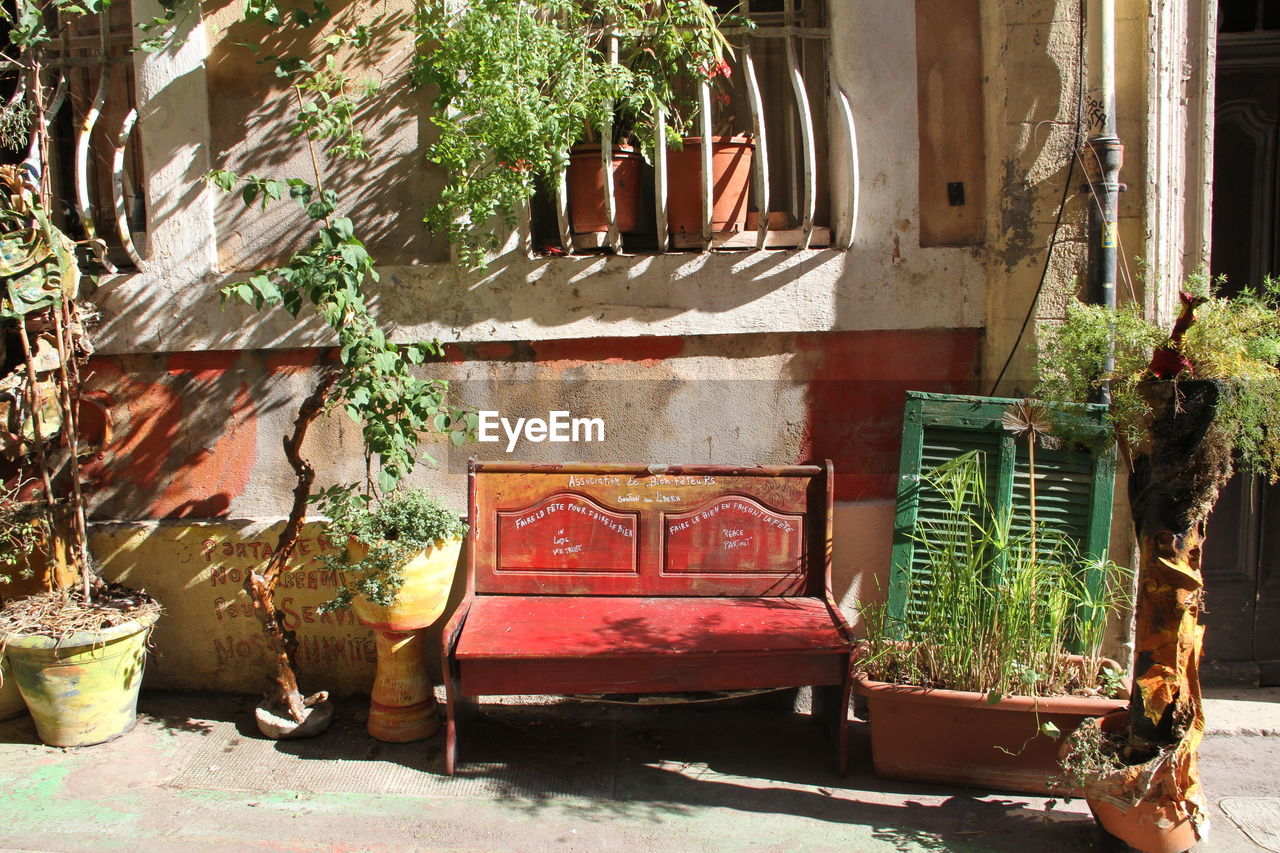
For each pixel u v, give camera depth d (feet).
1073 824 11.35
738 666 11.94
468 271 13.84
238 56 13.93
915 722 11.93
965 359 14.08
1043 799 11.88
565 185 13.69
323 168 14.02
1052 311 13.35
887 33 13.60
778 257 13.79
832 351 14.05
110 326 14.08
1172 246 13.30
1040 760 11.78
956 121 13.83
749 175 14.05
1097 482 12.99
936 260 13.79
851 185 13.55
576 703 14.32
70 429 13.11
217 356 14.21
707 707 14.38
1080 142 13.12
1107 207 12.99
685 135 13.92
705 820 11.35
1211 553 15.16
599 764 12.71
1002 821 11.37
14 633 12.42
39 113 13.43
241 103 13.96
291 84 13.91
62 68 14.23
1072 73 13.08
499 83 12.35
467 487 14.03
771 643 11.91
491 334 13.91
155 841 10.74
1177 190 13.29
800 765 12.73
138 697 14.33
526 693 11.86
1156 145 13.08
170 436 14.34
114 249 14.85
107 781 12.03
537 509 13.46
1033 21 13.06
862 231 13.80
